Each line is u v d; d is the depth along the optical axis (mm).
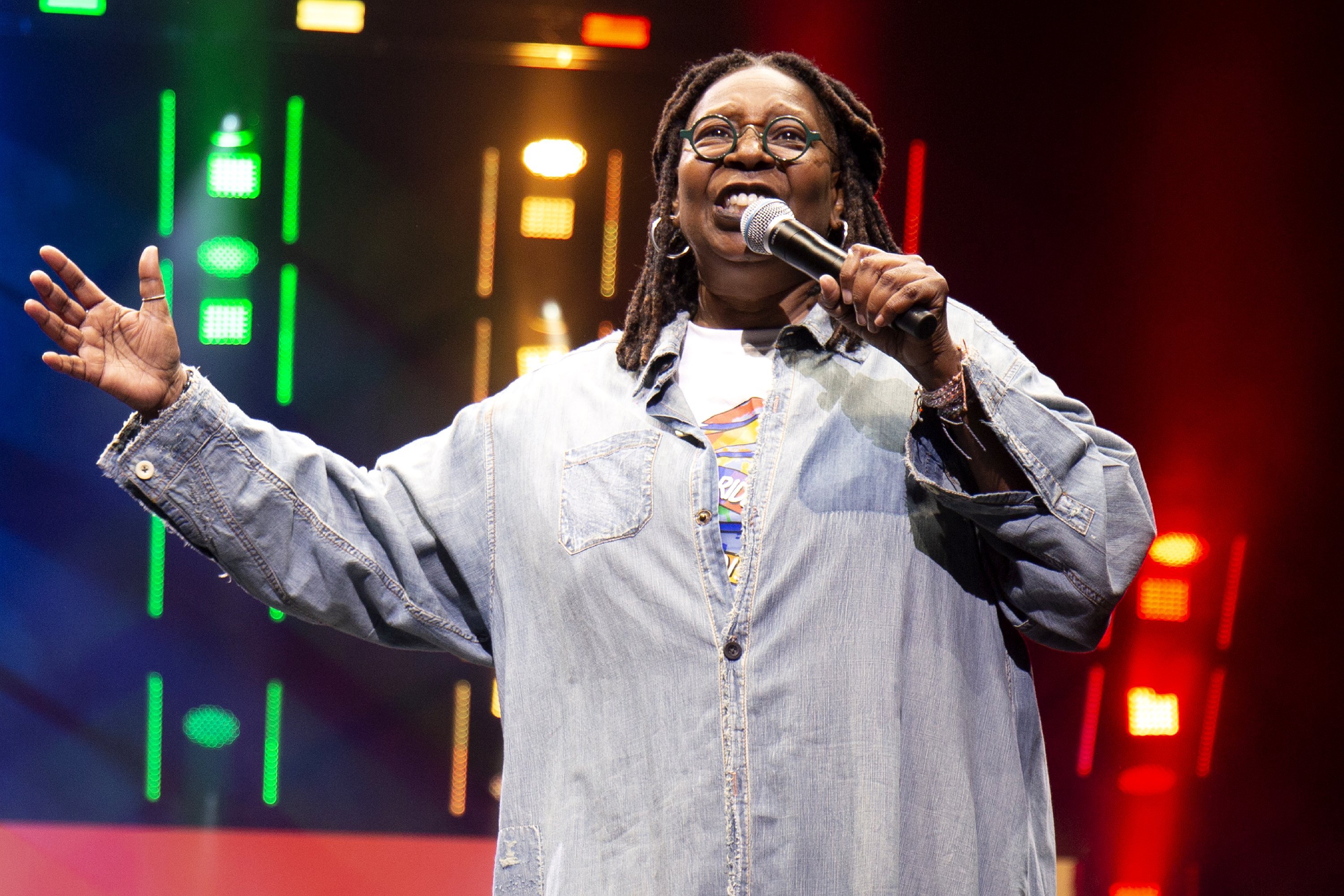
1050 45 8500
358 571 3088
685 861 2619
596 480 2957
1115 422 8680
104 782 8844
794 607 2740
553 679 2879
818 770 2652
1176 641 8688
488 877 8508
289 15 8641
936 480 2762
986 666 2867
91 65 8664
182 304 8867
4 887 8133
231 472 2990
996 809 2775
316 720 8961
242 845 8555
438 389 8977
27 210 8742
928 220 8656
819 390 2977
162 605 8992
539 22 8672
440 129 8836
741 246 3072
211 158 8789
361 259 8922
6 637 8930
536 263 8945
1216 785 8625
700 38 8641
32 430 8953
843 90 3348
